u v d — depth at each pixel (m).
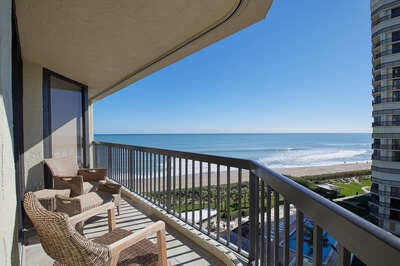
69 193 2.82
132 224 2.76
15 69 2.29
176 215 2.81
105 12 1.98
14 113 2.19
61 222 1.02
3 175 0.75
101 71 3.78
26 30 2.28
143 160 3.56
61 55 3.01
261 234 1.43
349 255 0.58
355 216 0.56
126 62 3.34
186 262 1.99
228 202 2.05
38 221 1.08
